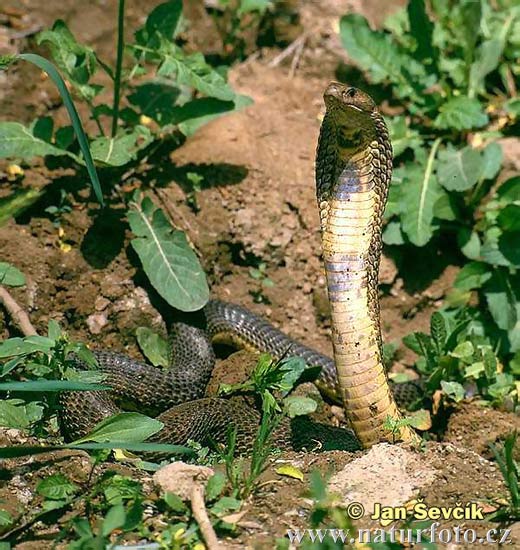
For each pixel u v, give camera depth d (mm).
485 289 9234
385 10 10641
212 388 8367
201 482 6082
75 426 7301
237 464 6480
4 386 6223
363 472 6383
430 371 8414
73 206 8859
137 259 8742
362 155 7234
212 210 9172
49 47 9109
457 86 10047
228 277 9242
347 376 7113
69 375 7109
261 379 7797
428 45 9938
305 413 7754
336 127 7152
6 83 9438
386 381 7141
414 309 9461
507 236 9062
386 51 9953
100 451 6215
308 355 8789
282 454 6766
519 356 8734
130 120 9195
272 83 10227
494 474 6551
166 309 8703
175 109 9102
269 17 10578
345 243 7254
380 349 7148
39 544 5797
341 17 9984
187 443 7297
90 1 10172
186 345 8531
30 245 8562
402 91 9891
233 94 8961
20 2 9875
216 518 5891
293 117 10023
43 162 9047
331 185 7371
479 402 8203
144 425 6578
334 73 10312
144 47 8867
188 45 10516
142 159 9258
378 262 7340
